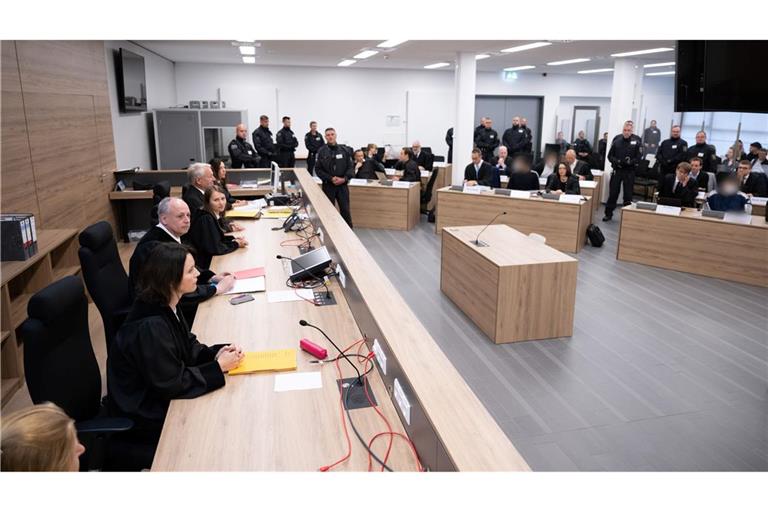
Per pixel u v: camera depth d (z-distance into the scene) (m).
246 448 1.65
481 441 1.34
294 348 2.31
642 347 3.98
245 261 3.60
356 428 1.75
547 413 3.11
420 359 1.76
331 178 7.33
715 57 4.09
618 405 3.20
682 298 5.06
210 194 3.68
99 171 5.70
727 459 2.70
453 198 7.29
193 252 3.48
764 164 7.72
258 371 2.12
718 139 13.30
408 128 13.00
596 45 7.68
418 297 5.01
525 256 4.12
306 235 4.29
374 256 6.39
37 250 3.40
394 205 7.76
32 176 4.07
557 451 2.76
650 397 3.29
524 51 8.65
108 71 6.52
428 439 1.48
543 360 3.76
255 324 2.56
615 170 8.23
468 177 8.06
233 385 2.03
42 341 1.87
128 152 7.58
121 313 2.87
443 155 13.35
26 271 3.48
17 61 3.88
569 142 14.82
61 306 1.96
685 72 4.29
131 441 2.00
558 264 3.98
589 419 3.05
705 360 3.78
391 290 2.43
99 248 2.89
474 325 4.36
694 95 4.27
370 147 8.89
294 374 2.10
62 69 4.72
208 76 11.63
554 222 6.64
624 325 4.39
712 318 4.56
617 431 2.94
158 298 2.06
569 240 6.61
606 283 5.50
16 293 3.50
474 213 7.16
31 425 1.25
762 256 5.39
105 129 5.91
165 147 9.20
